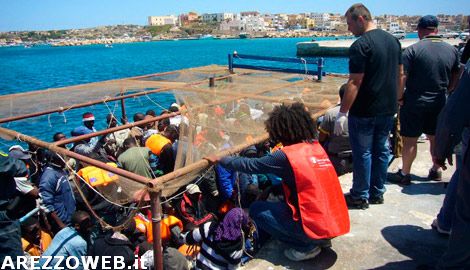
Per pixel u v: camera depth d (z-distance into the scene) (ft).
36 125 45.42
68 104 23.20
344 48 169.07
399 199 15.57
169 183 9.84
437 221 13.06
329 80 26.07
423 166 19.04
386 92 13.17
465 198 8.71
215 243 11.51
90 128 24.93
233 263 11.43
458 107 8.49
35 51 442.91
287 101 18.69
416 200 15.46
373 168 14.76
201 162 10.97
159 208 9.51
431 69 15.01
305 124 10.94
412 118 15.90
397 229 13.35
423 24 15.57
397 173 17.17
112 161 21.22
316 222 10.52
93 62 188.34
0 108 21.71
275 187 16.35
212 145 13.23
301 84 24.59
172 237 15.23
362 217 14.16
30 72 135.13
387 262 11.63
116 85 25.76
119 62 182.29
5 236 11.69
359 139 13.78
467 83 8.38
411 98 15.78
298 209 10.84
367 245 12.49
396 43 13.30
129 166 15.88
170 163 16.78
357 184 14.51
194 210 16.37
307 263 11.71
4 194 11.85
